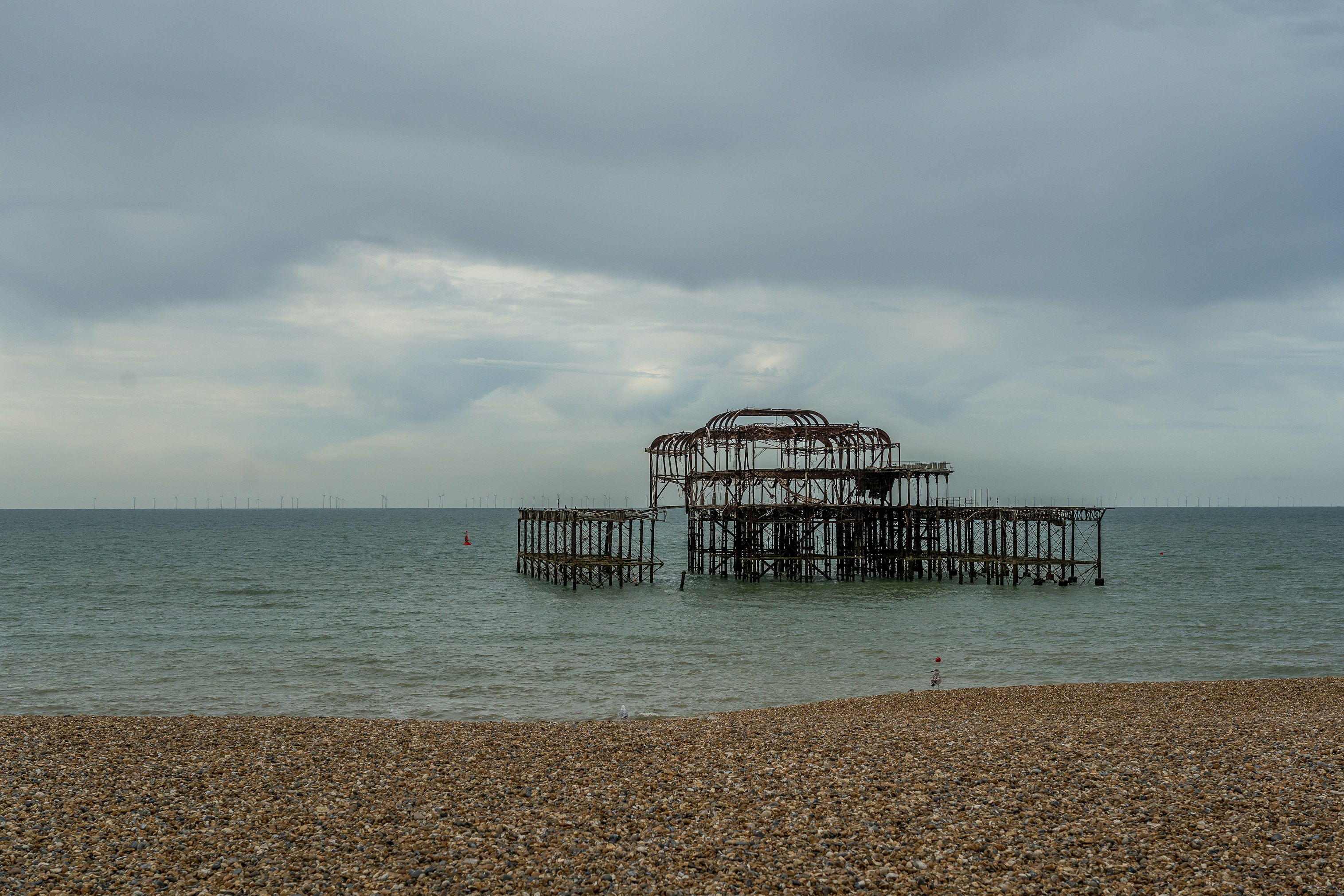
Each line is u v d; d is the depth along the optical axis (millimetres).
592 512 65125
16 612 54062
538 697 29625
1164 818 14133
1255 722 21891
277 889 11977
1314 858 12555
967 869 12453
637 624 47281
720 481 71812
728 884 12094
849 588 64938
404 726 21953
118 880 12164
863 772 16906
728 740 19828
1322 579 73812
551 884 12133
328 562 101250
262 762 18062
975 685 31734
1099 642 40844
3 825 14094
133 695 30156
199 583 73688
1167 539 148000
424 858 12977
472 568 91188
